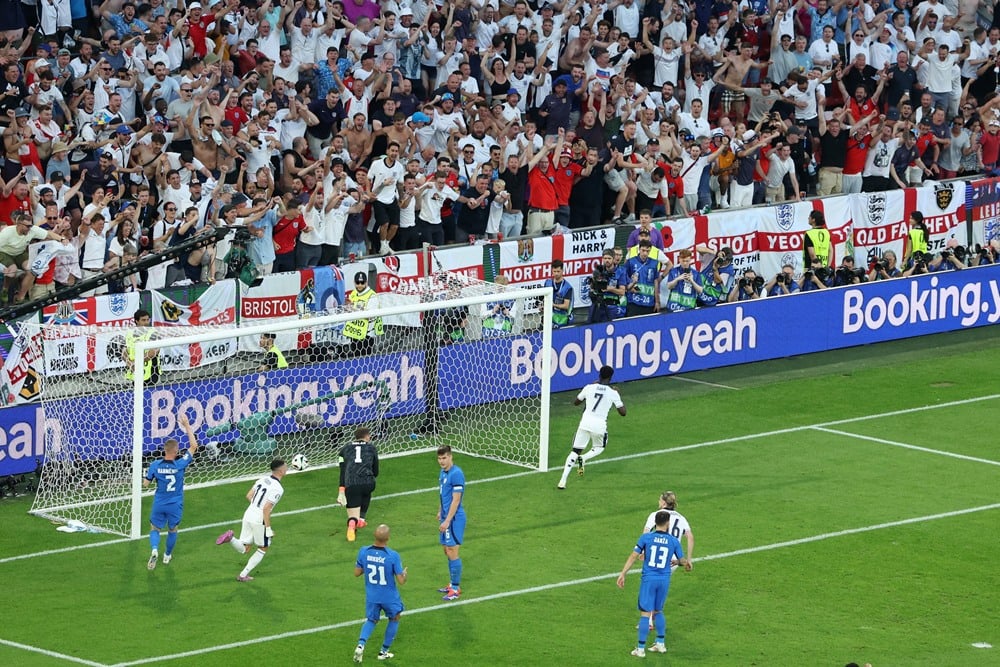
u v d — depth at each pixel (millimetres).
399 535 74312
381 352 89500
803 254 111812
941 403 96625
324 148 102812
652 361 100562
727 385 99812
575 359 97250
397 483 82000
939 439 89875
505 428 90750
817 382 100688
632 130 109875
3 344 81812
